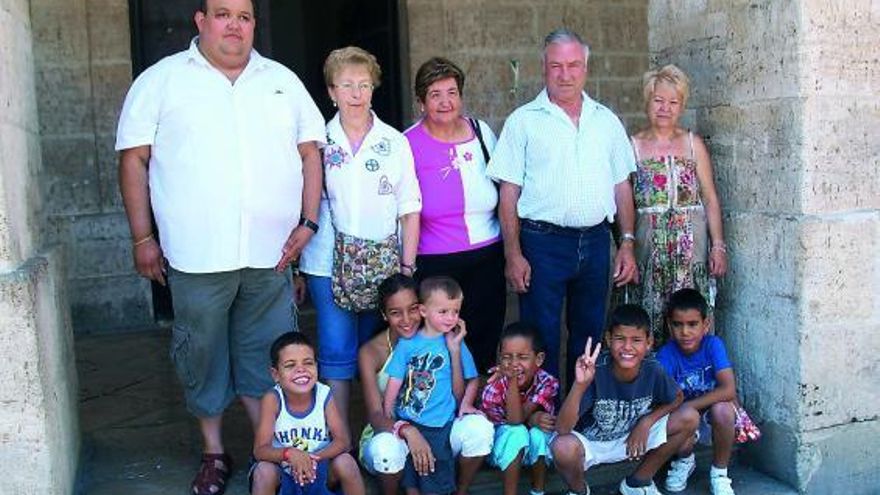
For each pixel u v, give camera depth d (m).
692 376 3.45
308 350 3.03
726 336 3.80
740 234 3.68
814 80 3.34
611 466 3.55
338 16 7.57
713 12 3.75
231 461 3.49
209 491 3.30
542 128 3.45
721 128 3.76
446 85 3.43
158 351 5.63
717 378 3.40
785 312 3.47
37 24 5.98
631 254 3.58
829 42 3.34
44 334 2.96
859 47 3.38
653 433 3.28
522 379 3.29
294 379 3.00
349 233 3.30
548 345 3.58
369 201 3.29
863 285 3.45
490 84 6.86
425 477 3.16
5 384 2.82
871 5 3.37
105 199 6.25
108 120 6.20
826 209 3.41
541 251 3.51
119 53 6.17
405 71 6.75
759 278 3.60
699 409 3.36
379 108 7.04
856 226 3.41
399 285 3.19
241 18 3.06
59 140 6.11
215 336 3.26
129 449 3.81
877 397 3.53
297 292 3.67
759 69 3.53
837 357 3.45
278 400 3.09
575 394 3.13
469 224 3.55
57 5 6.00
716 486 3.40
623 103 7.19
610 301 3.88
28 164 3.24
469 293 3.63
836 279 3.41
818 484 3.48
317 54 7.71
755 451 3.68
